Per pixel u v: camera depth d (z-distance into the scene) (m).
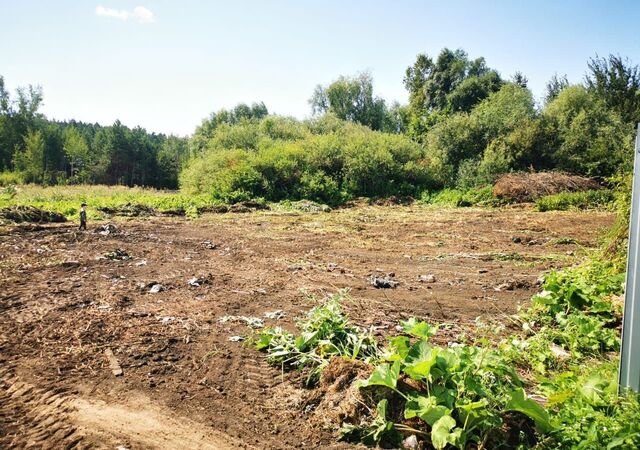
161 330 5.29
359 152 24.77
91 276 7.77
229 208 19.34
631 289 3.37
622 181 7.22
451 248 11.02
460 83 39.22
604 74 29.78
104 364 4.43
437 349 3.43
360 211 19.59
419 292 7.11
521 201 20.16
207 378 4.20
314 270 8.62
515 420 3.22
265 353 4.75
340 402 3.62
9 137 59.56
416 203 21.97
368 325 5.52
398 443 3.21
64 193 25.33
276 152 24.28
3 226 12.65
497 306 6.39
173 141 78.12
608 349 4.79
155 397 3.86
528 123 24.75
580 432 2.96
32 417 3.55
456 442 2.95
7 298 6.38
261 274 8.24
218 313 5.99
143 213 17.30
